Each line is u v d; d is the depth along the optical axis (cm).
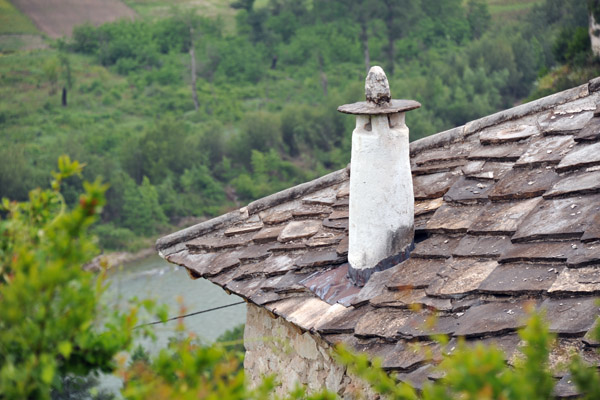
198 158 8138
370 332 750
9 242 486
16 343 442
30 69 11400
